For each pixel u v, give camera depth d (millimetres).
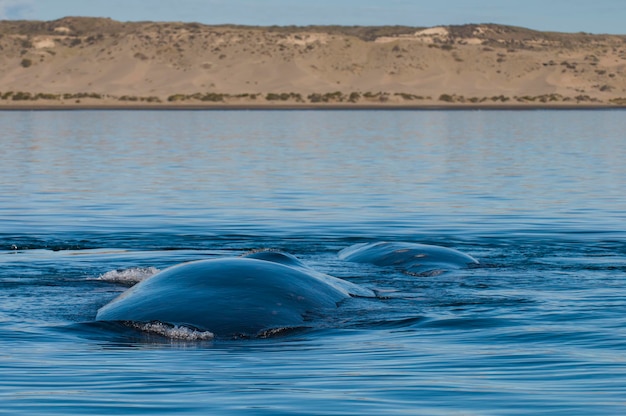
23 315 24859
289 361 19797
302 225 44938
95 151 95125
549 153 94125
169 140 114812
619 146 105000
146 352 20891
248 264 25500
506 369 18812
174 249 37781
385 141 114812
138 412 15656
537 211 50125
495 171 74000
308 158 86625
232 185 63281
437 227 44281
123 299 24875
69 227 43719
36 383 17797
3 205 52031
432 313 24891
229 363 19641
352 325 23516
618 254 36219
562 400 16359
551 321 23766
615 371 18484
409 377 18156
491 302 26359
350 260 33938
